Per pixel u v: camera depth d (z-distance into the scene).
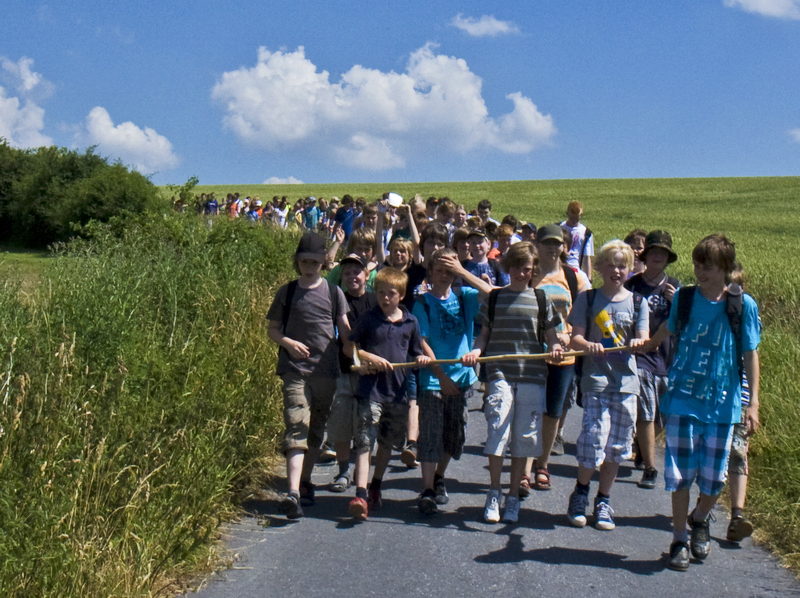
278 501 5.49
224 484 5.06
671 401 4.56
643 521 5.28
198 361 6.41
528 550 4.68
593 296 5.32
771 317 12.74
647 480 6.07
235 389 6.33
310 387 5.33
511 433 5.21
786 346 8.77
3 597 3.42
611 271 5.22
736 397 4.48
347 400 5.60
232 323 7.80
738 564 4.54
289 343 5.22
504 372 5.28
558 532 5.01
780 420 6.47
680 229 46.97
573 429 7.84
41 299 7.32
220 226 13.40
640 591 4.14
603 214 57.81
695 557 4.59
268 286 10.09
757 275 18.38
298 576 4.25
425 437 5.28
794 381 7.42
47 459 4.36
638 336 5.19
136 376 5.70
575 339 5.18
